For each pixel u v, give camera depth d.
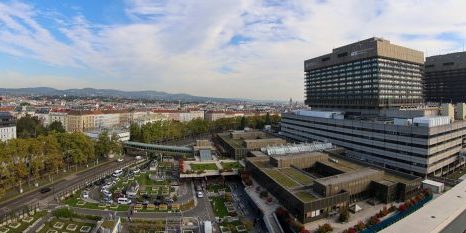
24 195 133.62
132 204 124.44
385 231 77.88
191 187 148.12
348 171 125.00
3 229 100.62
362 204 108.38
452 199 99.56
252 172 146.00
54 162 157.25
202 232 100.69
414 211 97.44
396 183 110.50
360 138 179.12
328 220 96.50
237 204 124.94
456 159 165.12
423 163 143.62
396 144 156.38
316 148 176.00
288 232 93.00
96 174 168.88
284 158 139.88
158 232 100.44
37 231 99.81
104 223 97.81
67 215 108.56
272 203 112.75
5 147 139.38
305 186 111.69
